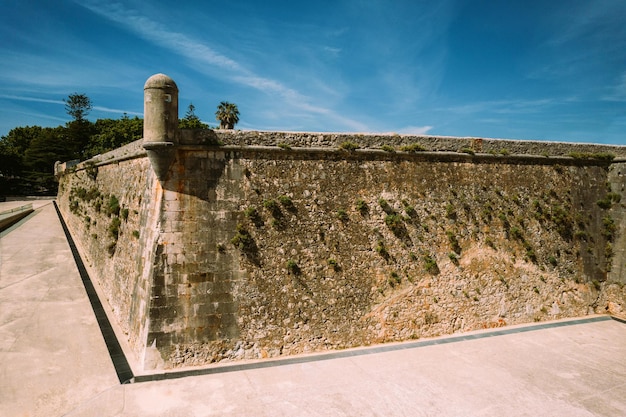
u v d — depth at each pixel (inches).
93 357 554.9
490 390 504.7
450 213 697.0
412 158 685.3
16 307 741.3
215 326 553.3
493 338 671.8
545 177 791.1
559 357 606.5
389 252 653.3
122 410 436.8
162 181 549.0
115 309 713.6
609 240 834.2
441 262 684.7
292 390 487.8
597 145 845.2
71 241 1270.9
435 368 559.2
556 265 780.0
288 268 593.6
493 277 724.0
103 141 2506.2
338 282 619.2
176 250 543.5
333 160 634.2
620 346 652.7
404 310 655.1
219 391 479.8
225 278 562.9
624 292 803.4
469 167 727.1
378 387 502.3
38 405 443.5
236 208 576.4
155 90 525.3
